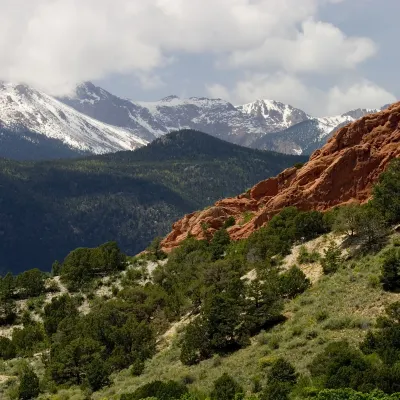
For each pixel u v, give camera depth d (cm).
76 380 7481
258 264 9056
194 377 5806
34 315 11606
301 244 9281
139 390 5250
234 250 11231
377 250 7350
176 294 9544
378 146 10662
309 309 6450
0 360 9438
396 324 5084
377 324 5238
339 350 4634
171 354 7269
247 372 5366
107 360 7706
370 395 3872
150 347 7894
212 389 5084
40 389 7344
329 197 10706
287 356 5353
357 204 9906
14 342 9919
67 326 9506
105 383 6969
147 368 7106
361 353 4731
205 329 6731
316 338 5500
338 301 6306
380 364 4422
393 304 5309
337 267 7519
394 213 8062
